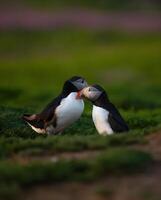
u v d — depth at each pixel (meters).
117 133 13.35
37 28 67.81
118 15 73.12
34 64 51.91
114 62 51.72
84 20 70.31
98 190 10.01
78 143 12.32
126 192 9.98
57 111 14.70
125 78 47.00
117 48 59.47
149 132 13.20
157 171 10.69
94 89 14.34
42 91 30.75
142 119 19.17
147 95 31.39
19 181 10.32
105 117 14.12
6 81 45.06
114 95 30.53
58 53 60.56
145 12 75.19
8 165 10.96
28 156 12.03
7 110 18.86
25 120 15.48
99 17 71.75
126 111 23.59
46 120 14.90
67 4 75.25
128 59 52.62
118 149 11.32
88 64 51.16
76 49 61.84
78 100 14.73
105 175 10.60
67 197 9.93
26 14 71.19
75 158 11.35
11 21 69.25
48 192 10.11
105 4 76.19
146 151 11.62
